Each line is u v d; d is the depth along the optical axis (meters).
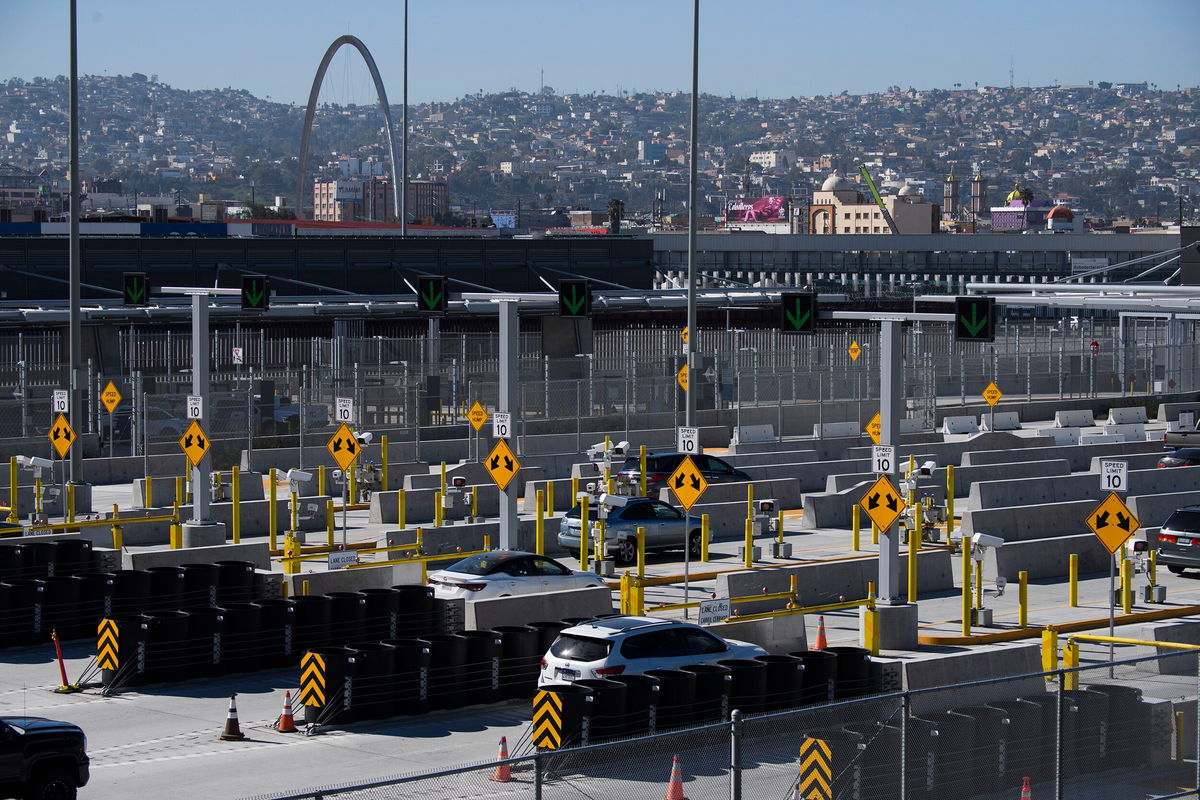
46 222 151.12
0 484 60.41
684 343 88.56
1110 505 34.62
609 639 28.64
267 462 65.25
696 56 60.97
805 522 57.03
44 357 79.62
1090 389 105.69
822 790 22.83
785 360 99.62
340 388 71.19
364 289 118.38
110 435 66.50
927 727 25.06
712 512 54.03
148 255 108.81
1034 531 52.09
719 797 24.36
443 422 77.38
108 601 36.59
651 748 26.75
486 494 57.66
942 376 95.31
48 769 22.97
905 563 44.53
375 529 54.31
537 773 19.80
